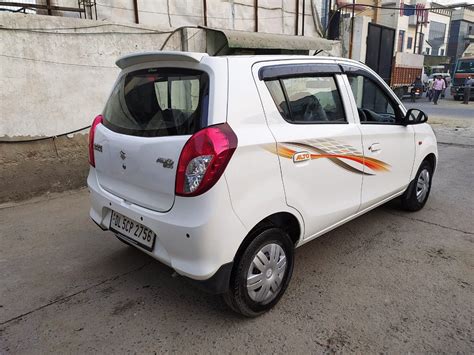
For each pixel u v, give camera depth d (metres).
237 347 2.28
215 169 2.08
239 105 2.27
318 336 2.38
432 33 44.91
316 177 2.71
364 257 3.38
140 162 2.35
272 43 7.43
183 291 2.88
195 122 2.18
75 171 5.30
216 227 2.12
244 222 2.25
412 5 33.84
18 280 3.01
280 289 2.66
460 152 8.05
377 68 13.13
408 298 2.76
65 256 3.41
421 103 21.20
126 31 5.57
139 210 2.40
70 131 5.18
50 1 5.57
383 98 3.63
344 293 2.83
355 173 3.11
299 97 2.69
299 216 2.63
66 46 4.98
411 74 23.33
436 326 2.46
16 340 2.34
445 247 3.58
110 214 2.79
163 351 2.25
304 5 9.46
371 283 2.96
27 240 3.72
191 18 7.46
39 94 4.84
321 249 3.54
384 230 3.96
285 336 2.38
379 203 3.67
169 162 2.18
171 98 2.37
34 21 4.66
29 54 4.68
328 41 8.80
